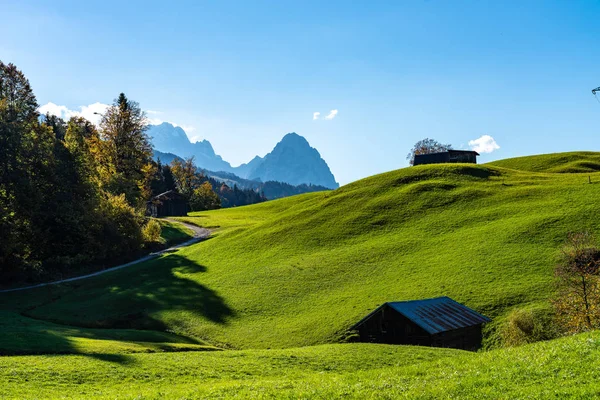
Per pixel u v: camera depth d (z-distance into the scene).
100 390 24.69
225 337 51.19
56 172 81.56
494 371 20.45
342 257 72.25
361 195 99.94
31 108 103.38
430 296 53.75
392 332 42.78
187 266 79.62
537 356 21.39
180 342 47.44
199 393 22.06
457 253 64.94
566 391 16.53
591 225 63.47
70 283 73.25
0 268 72.19
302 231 87.38
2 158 73.94
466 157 142.12
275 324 53.41
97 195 88.94
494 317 47.28
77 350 35.09
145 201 120.69
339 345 39.44
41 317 56.56
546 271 54.00
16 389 23.75
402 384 20.70
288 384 23.22
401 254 69.44
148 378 27.55
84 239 82.50
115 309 60.25
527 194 84.75
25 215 75.94
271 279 67.75
